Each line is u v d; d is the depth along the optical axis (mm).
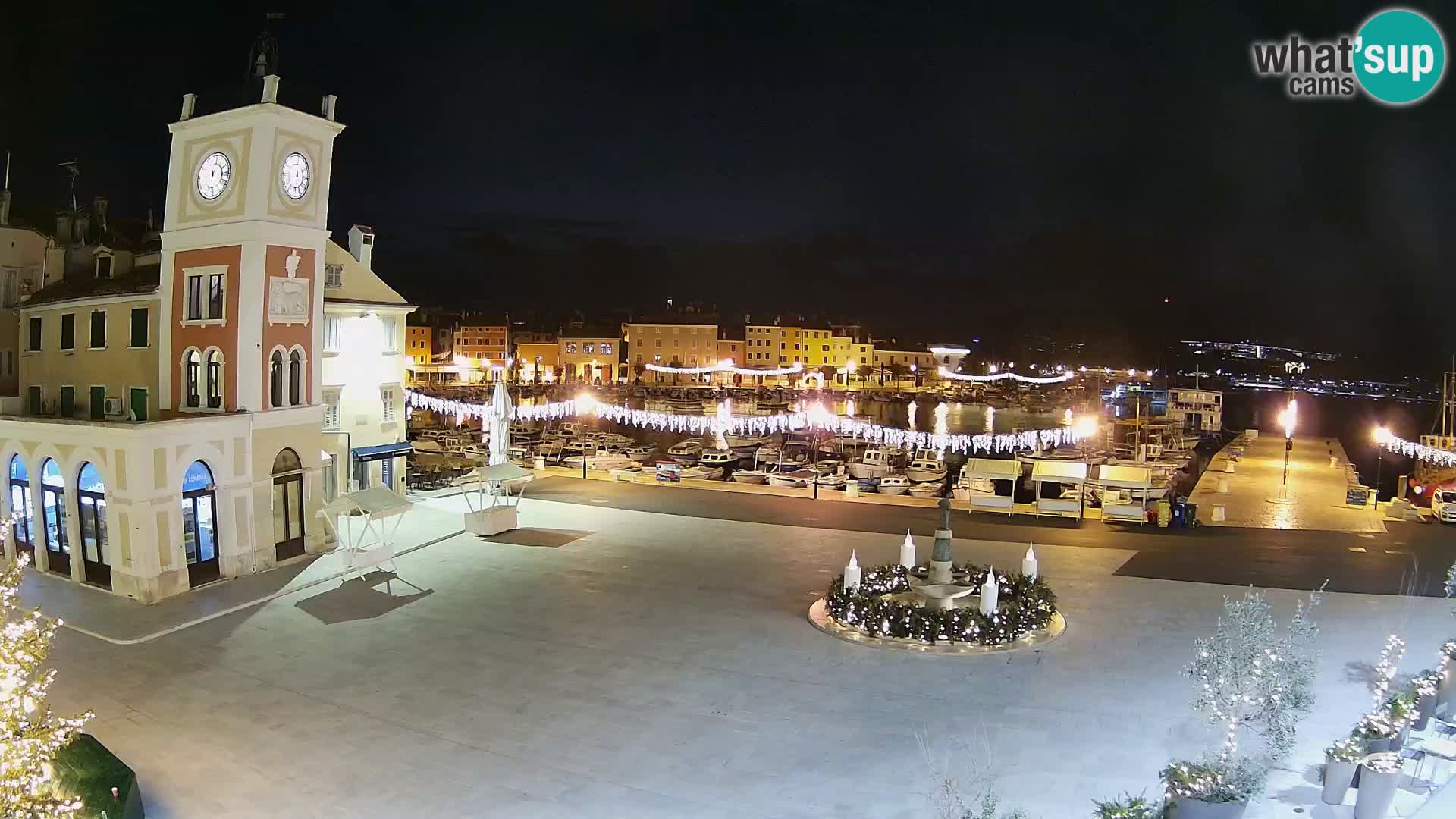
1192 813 13938
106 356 37281
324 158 34344
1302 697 15719
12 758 13695
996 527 38281
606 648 24062
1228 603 16672
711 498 44875
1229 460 59656
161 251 34438
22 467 31719
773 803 16156
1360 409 185500
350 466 41438
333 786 17062
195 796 16734
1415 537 36250
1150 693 20531
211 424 30016
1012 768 17141
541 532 37281
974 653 23156
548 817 15828
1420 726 17750
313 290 34219
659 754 18125
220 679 22312
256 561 31828
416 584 30109
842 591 26156
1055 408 176750
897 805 16031
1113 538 36156
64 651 24281
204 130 32969
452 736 19031
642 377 194250
